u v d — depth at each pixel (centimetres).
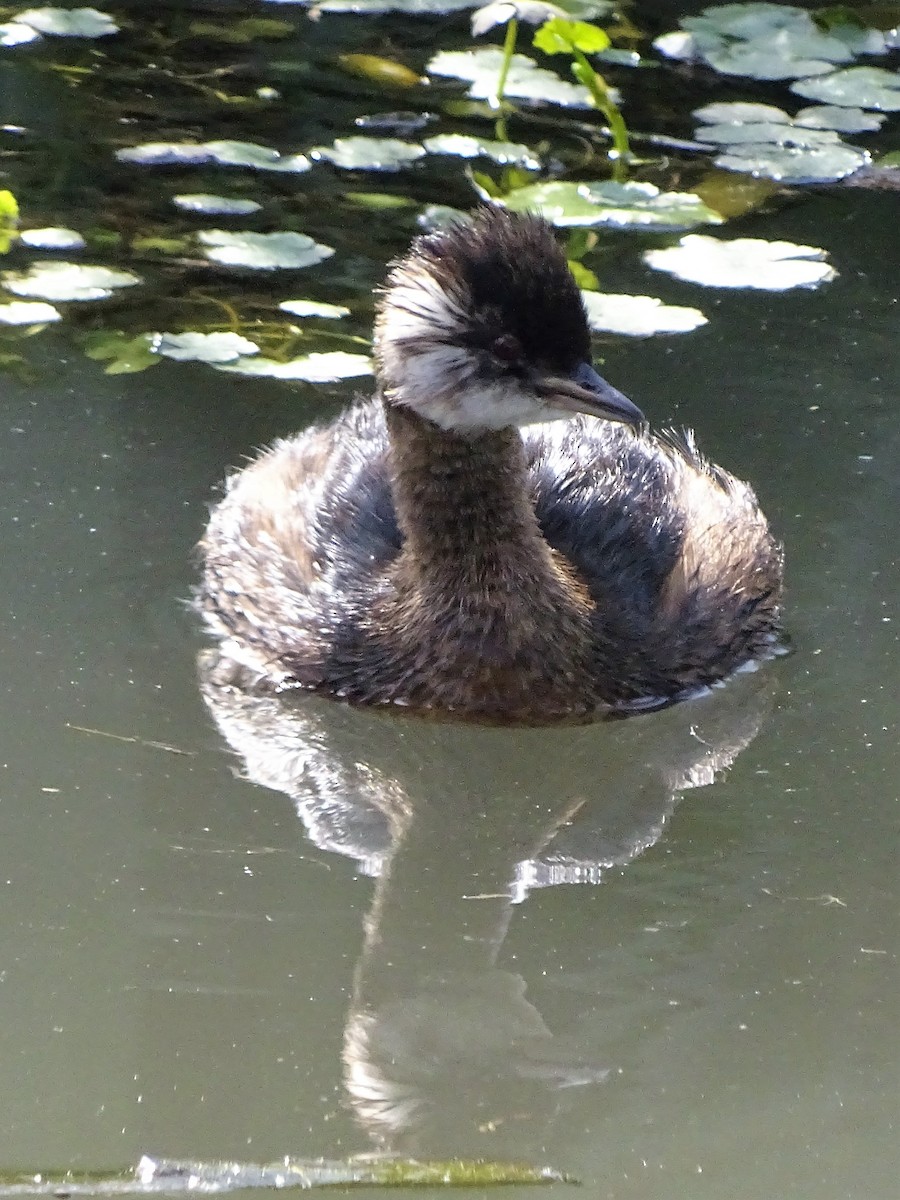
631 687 1097
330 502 1174
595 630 1091
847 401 1330
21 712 1062
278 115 1694
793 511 1238
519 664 1076
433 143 1648
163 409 1305
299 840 986
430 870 976
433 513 1074
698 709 1106
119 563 1182
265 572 1154
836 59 1805
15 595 1150
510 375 1055
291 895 942
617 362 1362
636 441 1229
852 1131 796
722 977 895
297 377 1331
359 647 1102
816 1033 856
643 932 927
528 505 1080
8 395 1311
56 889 931
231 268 1454
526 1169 770
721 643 1127
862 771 1050
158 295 1418
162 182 1571
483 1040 846
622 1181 765
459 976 891
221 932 910
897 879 961
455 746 1085
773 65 1792
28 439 1274
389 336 1088
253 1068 824
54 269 1441
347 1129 787
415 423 1070
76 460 1260
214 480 1244
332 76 1766
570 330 1061
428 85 1755
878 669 1130
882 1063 838
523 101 1727
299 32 1850
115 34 1833
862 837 995
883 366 1366
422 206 1541
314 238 1496
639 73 1778
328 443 1227
